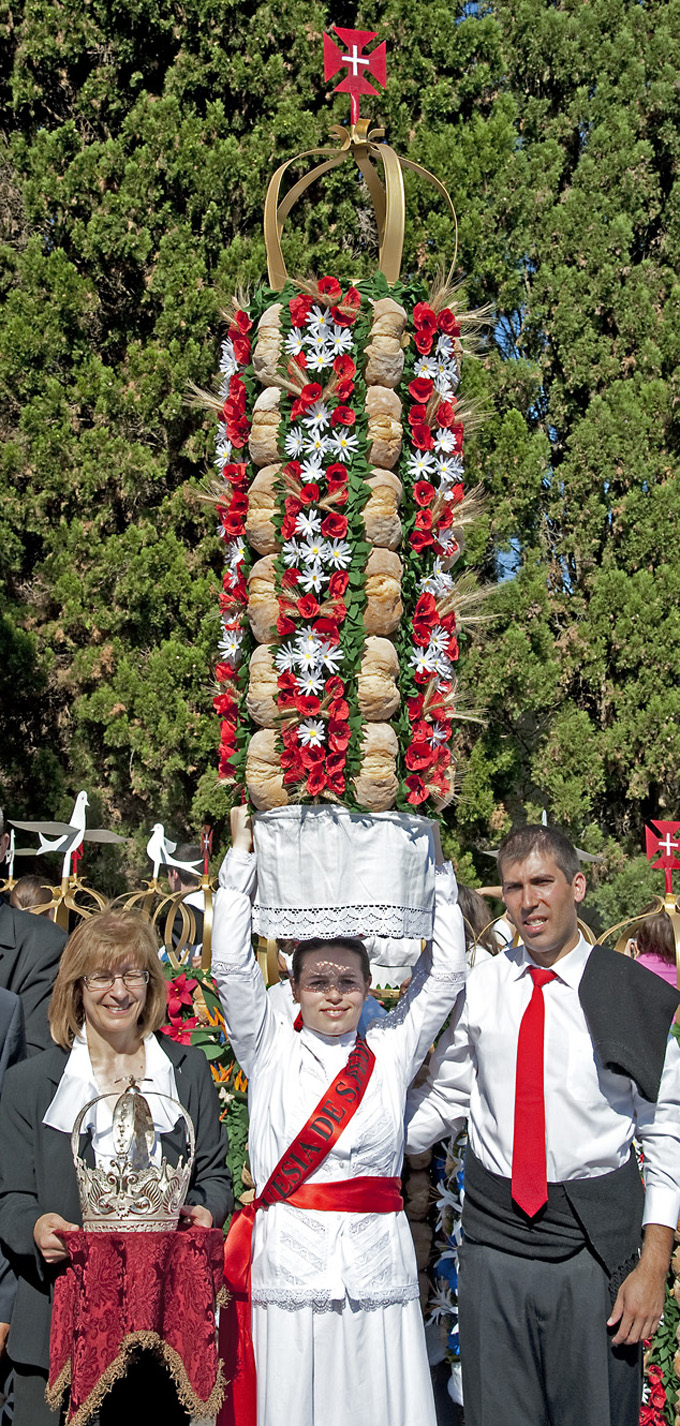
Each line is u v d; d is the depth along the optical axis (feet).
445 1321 11.94
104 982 9.14
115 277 31.60
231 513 9.94
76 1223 8.79
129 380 31.35
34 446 29.84
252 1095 9.78
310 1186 9.09
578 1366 8.95
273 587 9.48
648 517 31.91
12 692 30.45
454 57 32.76
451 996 9.86
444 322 10.13
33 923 12.41
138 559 29.45
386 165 10.55
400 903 9.14
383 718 9.38
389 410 9.59
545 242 33.27
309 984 9.47
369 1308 8.87
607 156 33.55
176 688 29.35
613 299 33.04
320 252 30.50
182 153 30.86
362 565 9.31
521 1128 9.34
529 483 30.78
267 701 9.34
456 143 32.19
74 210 31.53
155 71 32.81
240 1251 9.36
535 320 33.24
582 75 34.47
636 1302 8.95
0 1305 9.13
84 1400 7.95
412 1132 10.21
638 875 29.60
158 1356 8.41
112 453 29.96
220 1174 9.42
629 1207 9.26
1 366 30.17
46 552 31.78
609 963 9.68
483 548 29.66
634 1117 9.61
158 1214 8.43
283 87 32.04
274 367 9.73
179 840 29.94
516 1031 9.62
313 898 9.11
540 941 9.67
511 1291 9.20
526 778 32.40
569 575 33.22
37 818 30.17
